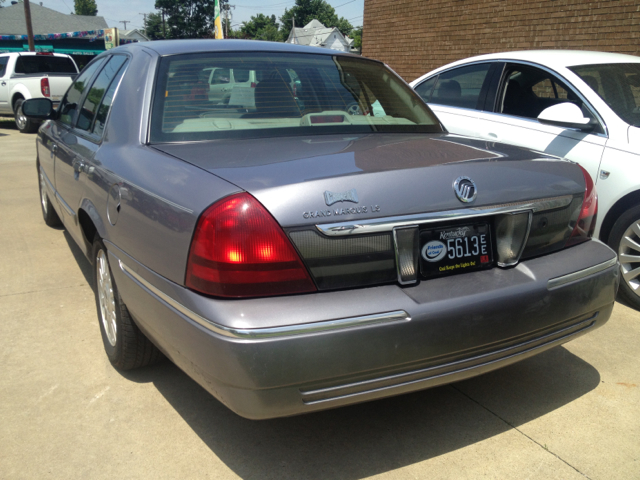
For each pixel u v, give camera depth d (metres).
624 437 2.36
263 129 2.46
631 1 8.08
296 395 1.78
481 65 5.00
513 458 2.22
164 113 2.46
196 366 1.86
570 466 2.18
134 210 2.17
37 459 2.18
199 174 1.95
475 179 2.07
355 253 1.85
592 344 3.17
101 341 3.12
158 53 2.74
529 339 2.13
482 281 2.04
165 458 2.20
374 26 12.88
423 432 2.38
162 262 1.99
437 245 2.01
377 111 2.86
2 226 5.32
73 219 3.23
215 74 2.64
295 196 1.79
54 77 13.45
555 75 4.33
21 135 13.28
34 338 3.14
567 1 8.91
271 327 1.72
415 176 1.96
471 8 10.52
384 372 1.86
